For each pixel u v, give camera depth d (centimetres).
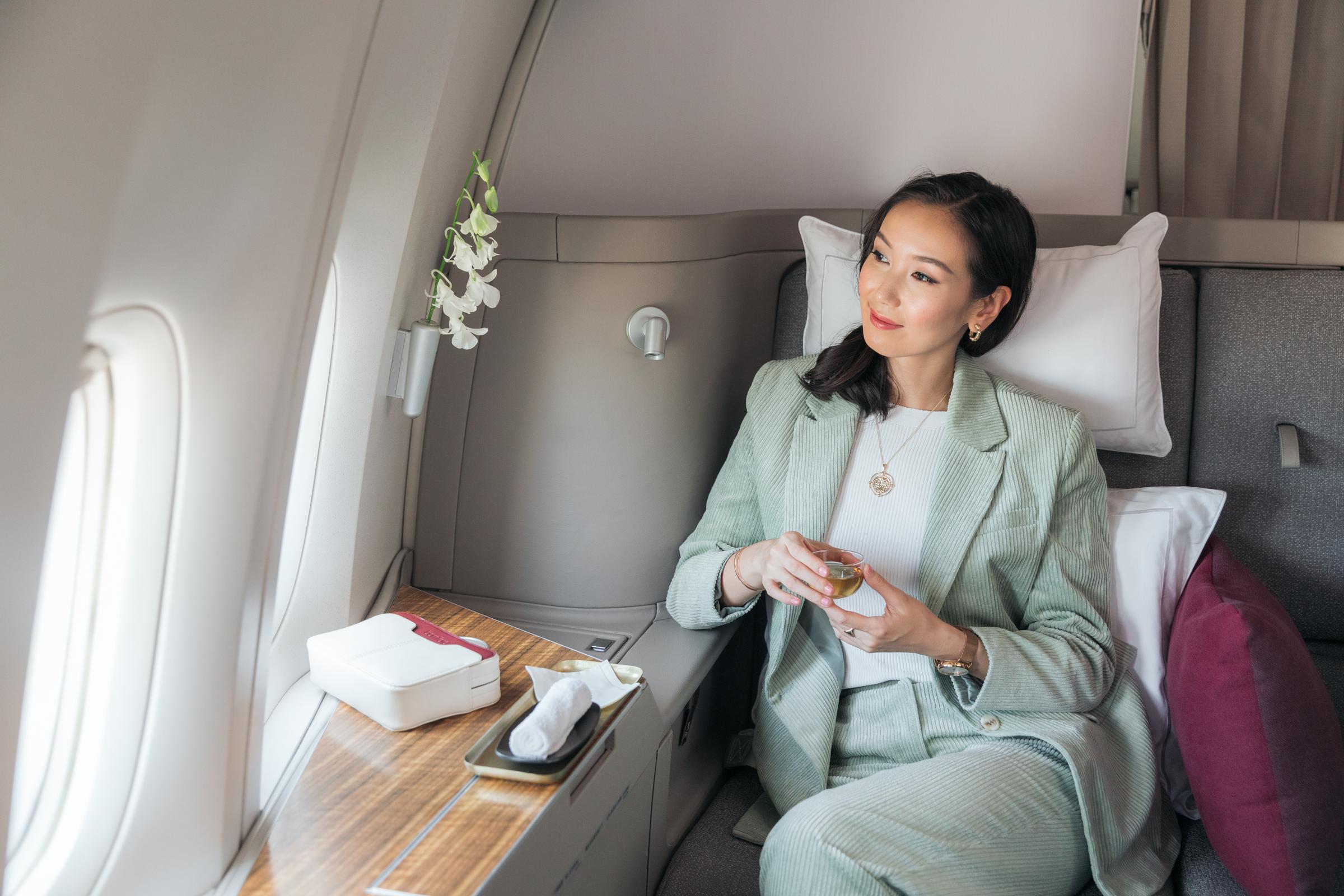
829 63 193
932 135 193
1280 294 164
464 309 129
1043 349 157
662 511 162
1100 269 159
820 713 135
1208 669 122
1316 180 201
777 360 171
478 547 163
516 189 205
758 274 176
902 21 190
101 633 76
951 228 130
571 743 100
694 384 163
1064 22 187
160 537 74
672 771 147
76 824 76
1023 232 135
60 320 54
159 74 56
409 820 91
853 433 142
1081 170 191
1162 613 145
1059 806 122
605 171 202
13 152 48
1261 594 138
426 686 107
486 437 161
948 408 142
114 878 78
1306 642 165
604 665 120
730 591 140
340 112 77
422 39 107
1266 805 116
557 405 159
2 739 56
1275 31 194
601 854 109
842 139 195
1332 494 160
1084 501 142
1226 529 164
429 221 134
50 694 76
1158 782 139
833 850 106
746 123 197
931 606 135
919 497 139
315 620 129
